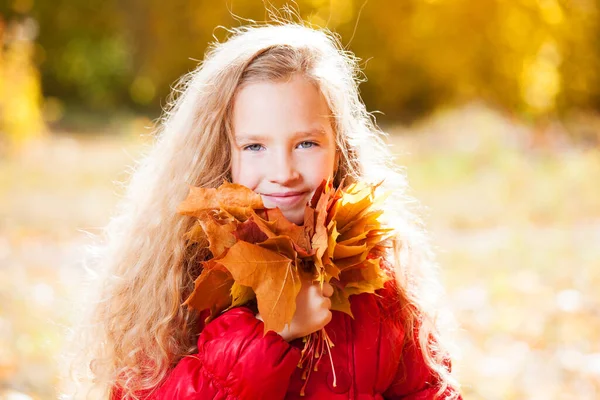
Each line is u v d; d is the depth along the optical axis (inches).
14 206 341.4
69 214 332.2
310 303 75.7
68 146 504.4
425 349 93.4
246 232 75.4
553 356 196.5
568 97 733.3
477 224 342.6
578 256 291.6
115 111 703.1
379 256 92.4
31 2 721.0
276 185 81.1
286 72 81.1
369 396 85.4
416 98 698.8
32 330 191.0
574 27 720.3
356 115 92.3
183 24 698.8
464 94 689.6
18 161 446.6
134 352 87.3
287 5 109.7
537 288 251.4
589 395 175.2
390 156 102.4
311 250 74.9
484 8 682.2
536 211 366.0
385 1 668.7
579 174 427.2
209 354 78.2
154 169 91.4
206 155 85.8
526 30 692.1
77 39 732.0
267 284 72.2
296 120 80.7
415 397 92.7
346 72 89.7
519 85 692.7
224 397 77.6
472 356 195.2
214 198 76.7
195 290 78.1
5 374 163.8
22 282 234.1
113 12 733.9
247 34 86.4
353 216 78.0
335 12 648.4
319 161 82.0
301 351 80.8
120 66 733.9
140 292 88.5
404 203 98.0
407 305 93.3
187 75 98.0
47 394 157.9
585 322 221.3
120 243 93.6
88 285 101.1
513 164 446.3
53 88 737.0
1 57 490.6
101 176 420.5
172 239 87.7
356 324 85.7
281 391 77.9
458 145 483.8
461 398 96.8
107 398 92.1
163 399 79.9
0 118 472.7
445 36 682.2
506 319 221.1
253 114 81.0
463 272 267.9
